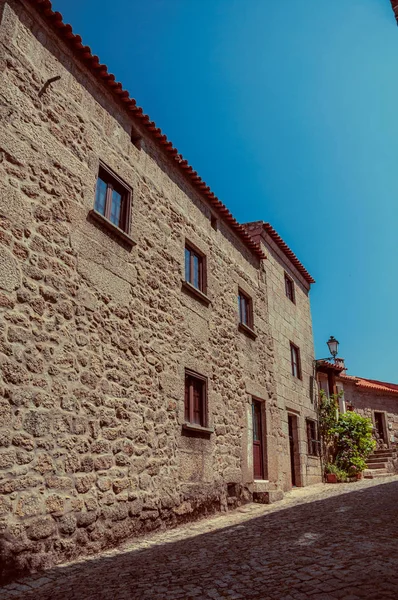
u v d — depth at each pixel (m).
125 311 6.37
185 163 8.54
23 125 5.29
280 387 11.61
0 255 4.68
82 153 6.16
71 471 5.00
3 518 4.18
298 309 14.34
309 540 4.84
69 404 5.15
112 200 6.79
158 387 6.76
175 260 7.90
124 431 5.90
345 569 3.59
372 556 3.91
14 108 5.20
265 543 4.94
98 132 6.59
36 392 4.77
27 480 4.48
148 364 6.64
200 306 8.46
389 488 9.66
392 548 4.17
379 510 6.54
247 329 10.16
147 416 6.40
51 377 4.99
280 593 3.18
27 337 4.80
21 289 4.85
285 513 7.11
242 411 9.32
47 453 4.76
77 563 4.66
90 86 6.61
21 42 5.48
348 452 14.42
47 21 5.92
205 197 9.48
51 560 4.55
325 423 14.45
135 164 7.33
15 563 4.18
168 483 6.57
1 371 4.44
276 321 12.27
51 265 5.30
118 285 6.33
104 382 5.73
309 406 13.69
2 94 5.06
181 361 7.46
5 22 5.29
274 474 10.21
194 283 8.68
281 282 13.30
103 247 6.19
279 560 4.11
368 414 18.80
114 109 7.07
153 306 7.03
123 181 6.94
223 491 8.00
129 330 6.37
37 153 5.41
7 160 4.98
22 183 5.12
